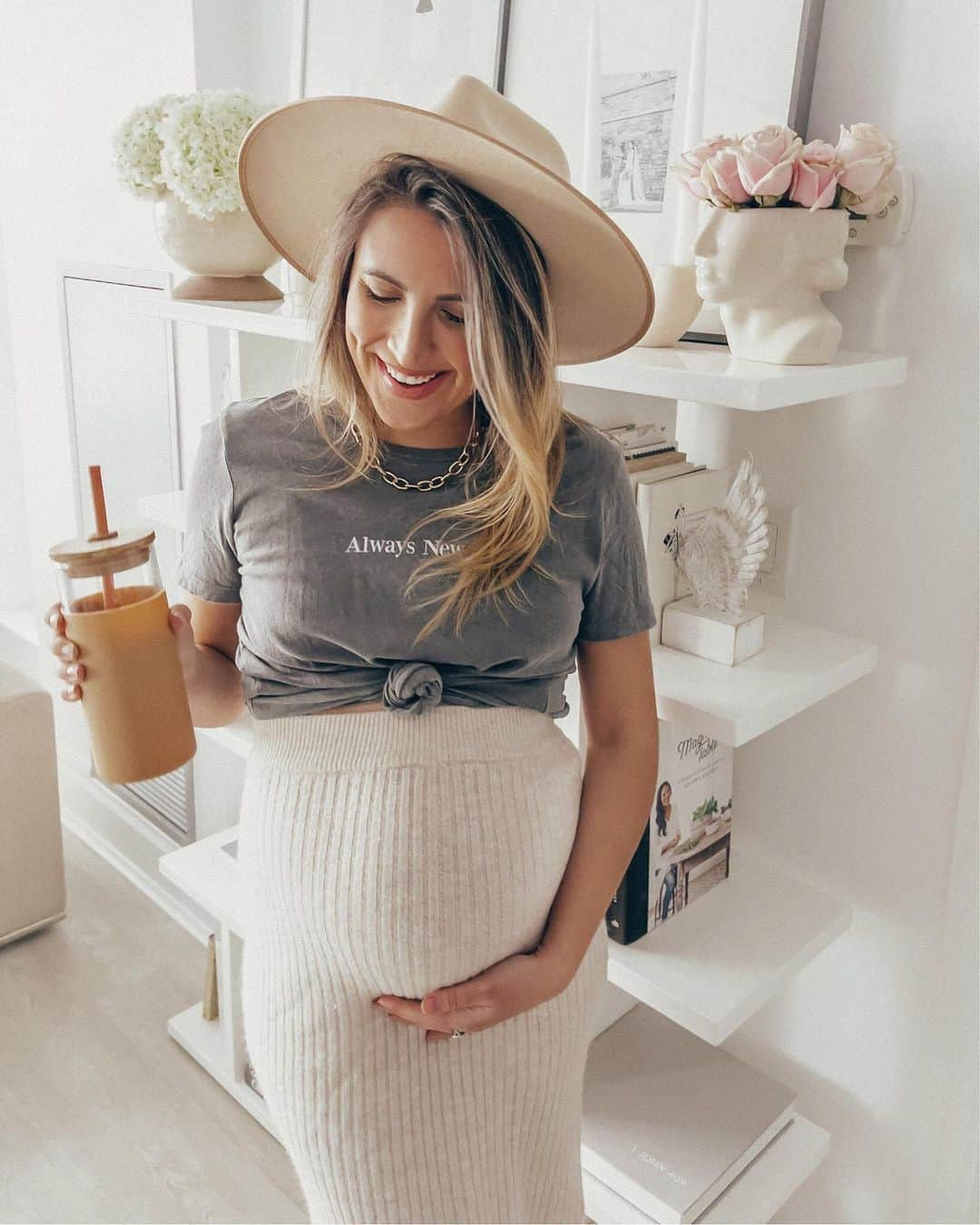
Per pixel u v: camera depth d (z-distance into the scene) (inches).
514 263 36.7
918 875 54.1
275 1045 40.4
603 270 37.8
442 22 61.7
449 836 37.2
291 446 39.5
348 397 38.9
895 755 53.6
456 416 39.7
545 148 37.4
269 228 43.3
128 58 81.0
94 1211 69.6
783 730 57.7
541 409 37.9
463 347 36.0
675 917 54.9
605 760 44.0
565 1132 44.2
